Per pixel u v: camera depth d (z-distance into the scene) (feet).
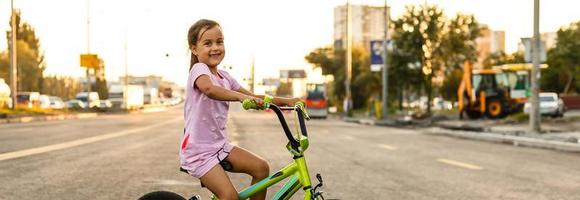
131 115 170.91
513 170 37.88
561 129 82.43
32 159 39.78
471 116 139.03
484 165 40.81
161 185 28.71
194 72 13.85
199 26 14.35
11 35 134.00
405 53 155.12
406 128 106.93
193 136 14.02
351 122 143.84
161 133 73.61
